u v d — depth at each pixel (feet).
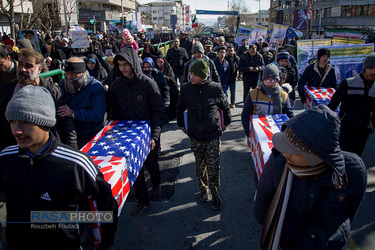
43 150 5.12
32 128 4.85
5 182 5.25
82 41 26.78
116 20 189.57
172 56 28.63
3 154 5.31
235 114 23.71
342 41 25.80
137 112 10.32
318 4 178.50
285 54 17.49
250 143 10.78
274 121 10.04
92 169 5.48
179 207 11.39
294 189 5.00
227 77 23.21
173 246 9.32
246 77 23.26
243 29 50.47
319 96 14.08
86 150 7.93
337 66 20.68
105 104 10.15
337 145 4.50
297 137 4.46
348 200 5.00
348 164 4.99
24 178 5.10
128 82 9.95
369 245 9.18
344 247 5.28
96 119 9.71
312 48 25.59
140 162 8.82
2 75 10.54
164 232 9.99
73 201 5.25
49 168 5.08
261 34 44.60
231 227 10.18
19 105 4.73
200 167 11.28
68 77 9.62
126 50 9.76
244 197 12.01
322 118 4.41
